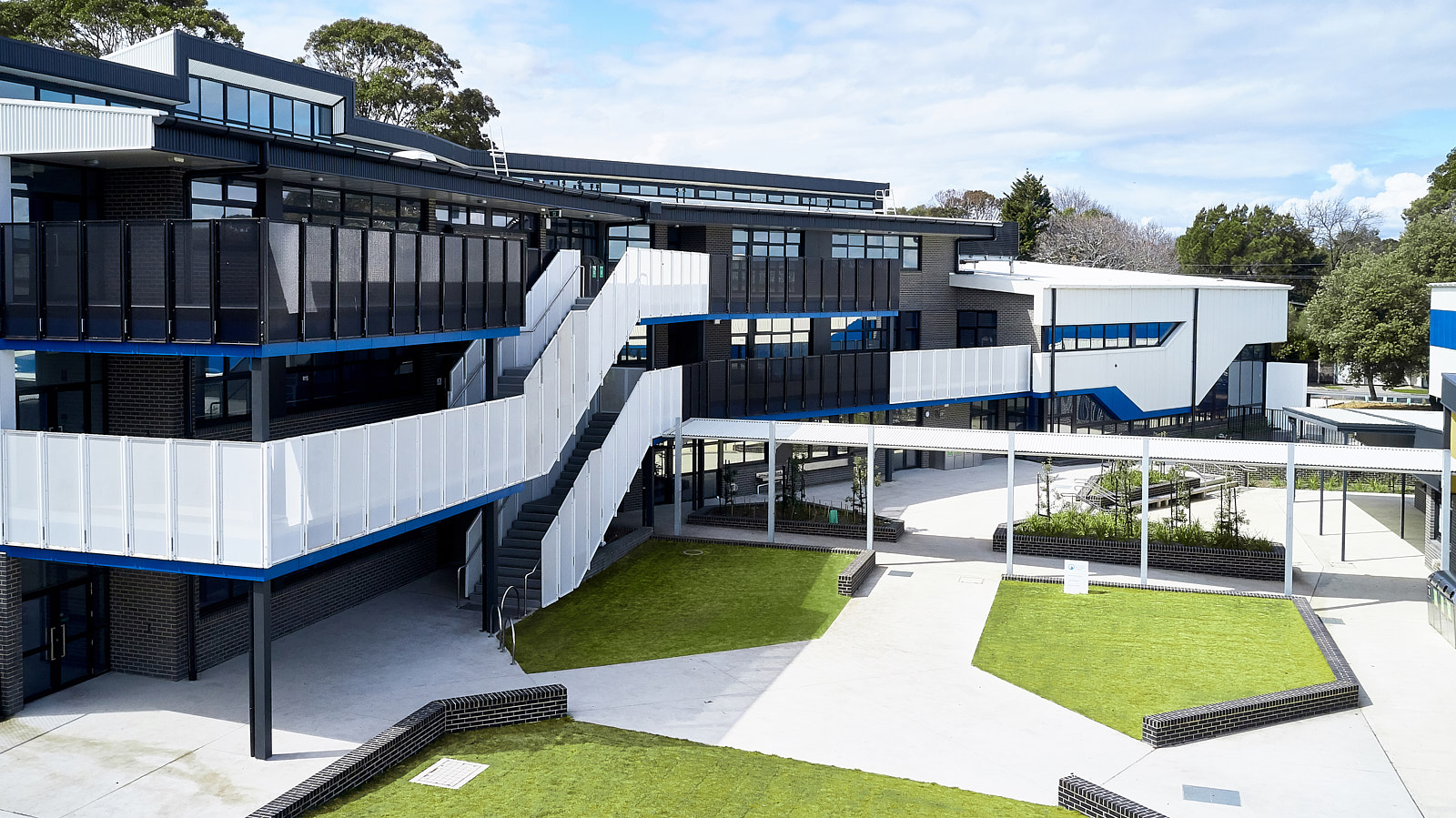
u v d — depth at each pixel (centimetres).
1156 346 4297
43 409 1730
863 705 1769
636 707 1752
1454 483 2445
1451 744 1638
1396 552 2845
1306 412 3453
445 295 1897
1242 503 3497
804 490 3575
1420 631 2200
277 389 2031
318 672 1891
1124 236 9706
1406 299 5219
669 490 3400
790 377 3334
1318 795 1462
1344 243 9438
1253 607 2327
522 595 2255
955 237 4138
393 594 2380
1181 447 2483
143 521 1518
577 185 4188
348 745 1582
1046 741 1634
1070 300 3947
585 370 2327
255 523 1462
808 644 2072
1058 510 3212
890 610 2300
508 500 2417
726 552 2748
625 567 2597
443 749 1561
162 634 1845
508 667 1931
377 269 1719
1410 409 4706
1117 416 4178
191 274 1505
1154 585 2469
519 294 2130
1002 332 4053
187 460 1488
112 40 4425
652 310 2736
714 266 3095
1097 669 1942
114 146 1574
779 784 1448
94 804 1390
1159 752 1598
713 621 2206
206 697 1770
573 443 2648
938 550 2819
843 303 3534
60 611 1797
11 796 1411
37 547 1583
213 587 1938
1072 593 2422
